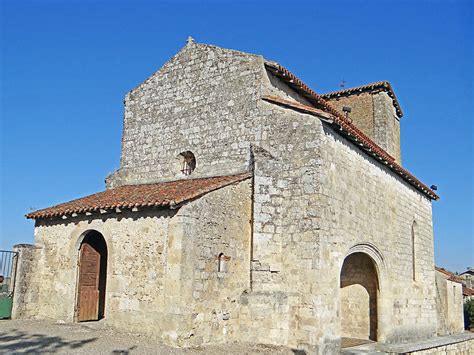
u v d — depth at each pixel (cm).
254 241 1355
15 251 1540
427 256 2161
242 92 1566
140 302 1245
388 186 1827
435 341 1850
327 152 1398
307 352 1242
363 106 2542
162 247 1236
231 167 1531
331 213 1375
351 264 1769
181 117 1717
